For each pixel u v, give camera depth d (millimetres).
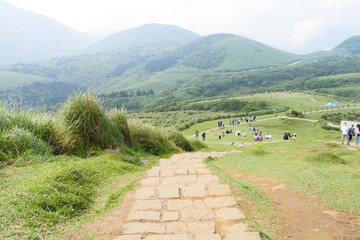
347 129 18281
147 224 4477
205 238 3994
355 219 4520
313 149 13695
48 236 4070
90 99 10188
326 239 4012
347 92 122188
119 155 9344
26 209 4605
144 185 6441
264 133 41688
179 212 4930
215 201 5367
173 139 15328
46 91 188125
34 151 8211
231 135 39938
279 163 8461
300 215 4750
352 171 7688
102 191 6129
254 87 172375
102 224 4496
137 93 169875
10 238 3803
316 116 63500
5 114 8953
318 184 6160
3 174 6461
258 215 4777
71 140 9336
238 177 7121
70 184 5953
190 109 97188
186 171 7660
